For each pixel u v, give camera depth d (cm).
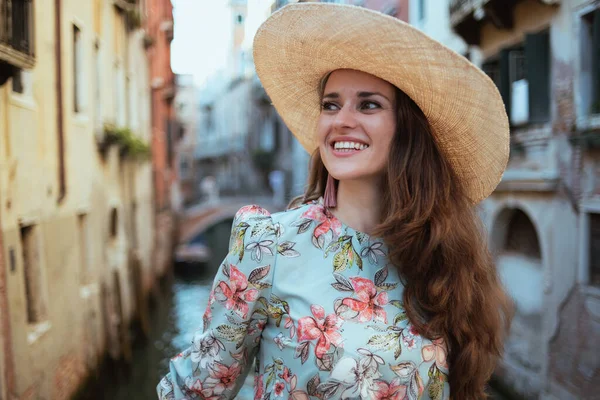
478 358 139
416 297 132
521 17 827
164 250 1931
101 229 935
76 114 823
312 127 170
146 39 1527
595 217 672
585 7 673
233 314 125
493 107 131
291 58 147
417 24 1234
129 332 1175
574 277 707
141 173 1458
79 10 812
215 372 127
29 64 511
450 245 134
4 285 487
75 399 736
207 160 4806
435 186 134
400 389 121
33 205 586
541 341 797
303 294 122
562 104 730
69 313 720
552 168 754
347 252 128
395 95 131
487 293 145
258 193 3067
